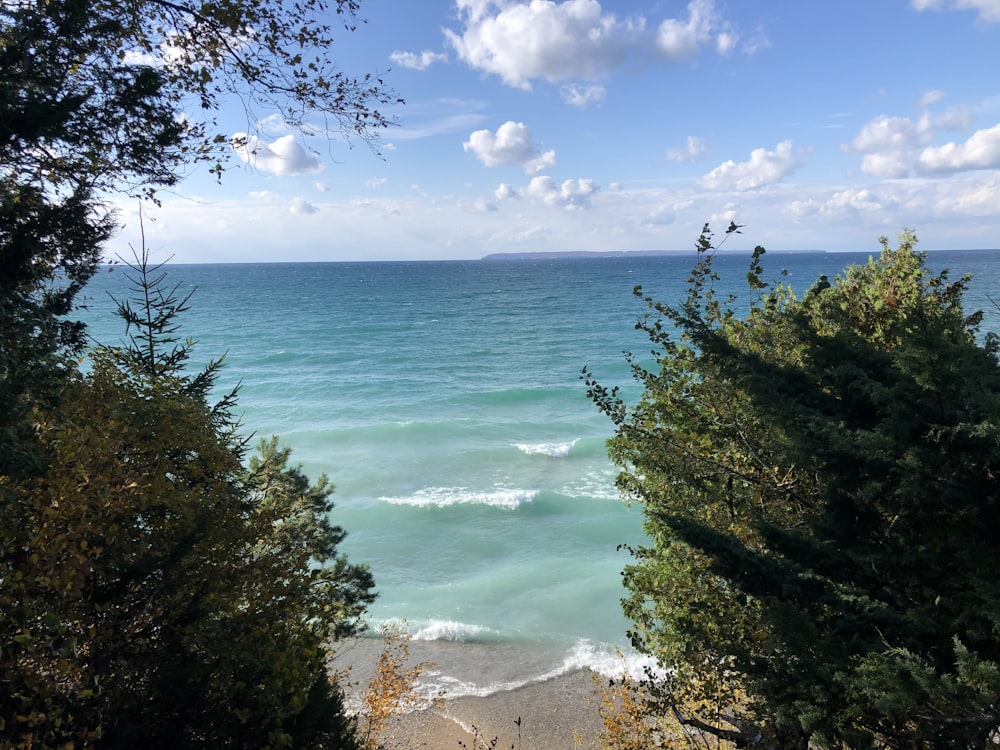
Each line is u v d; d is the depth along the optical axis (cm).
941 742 478
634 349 6500
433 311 10431
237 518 777
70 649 511
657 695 1027
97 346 781
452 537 2441
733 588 754
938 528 591
